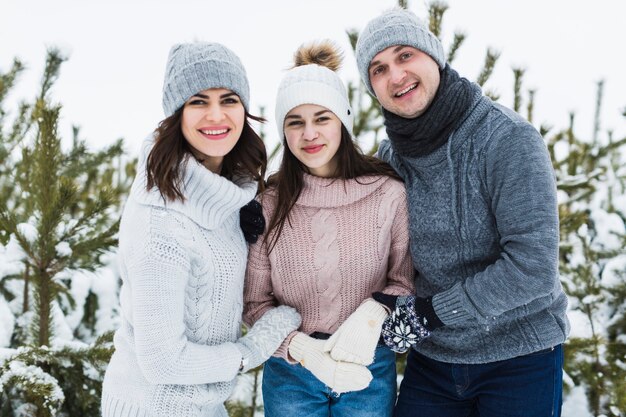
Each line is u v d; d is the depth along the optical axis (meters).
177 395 1.37
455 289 1.51
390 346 1.62
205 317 1.44
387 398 1.83
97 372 2.30
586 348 2.66
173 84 1.41
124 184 3.81
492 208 1.51
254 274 1.77
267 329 1.62
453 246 1.60
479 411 1.71
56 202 2.06
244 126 1.57
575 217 2.97
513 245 1.43
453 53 2.76
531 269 1.38
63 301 2.84
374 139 3.13
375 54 1.63
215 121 1.40
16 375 1.88
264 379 1.88
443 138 1.55
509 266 1.42
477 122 1.55
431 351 1.72
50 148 2.15
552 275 1.38
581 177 3.16
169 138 1.39
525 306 1.52
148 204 1.33
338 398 1.79
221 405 1.62
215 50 1.42
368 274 1.78
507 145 1.46
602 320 2.89
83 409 2.29
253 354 1.51
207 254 1.40
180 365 1.30
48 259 2.14
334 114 1.71
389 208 1.76
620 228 3.37
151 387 1.37
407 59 1.60
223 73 1.40
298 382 1.78
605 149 4.09
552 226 1.39
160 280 1.27
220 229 1.48
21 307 2.65
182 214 1.36
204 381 1.37
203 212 1.39
